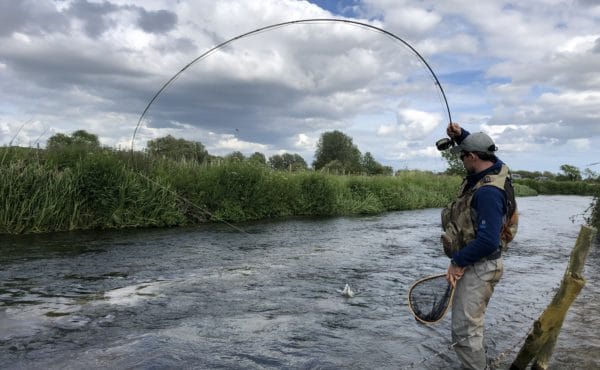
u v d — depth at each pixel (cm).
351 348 423
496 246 332
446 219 372
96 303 538
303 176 1816
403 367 386
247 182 1516
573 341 457
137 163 1304
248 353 404
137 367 367
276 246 978
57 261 753
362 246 1018
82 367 366
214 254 859
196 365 375
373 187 2228
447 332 473
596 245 1124
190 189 1370
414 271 764
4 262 736
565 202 3522
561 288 375
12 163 1054
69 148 1207
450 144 423
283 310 532
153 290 600
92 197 1127
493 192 339
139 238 1008
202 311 519
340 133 5909
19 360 377
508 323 513
